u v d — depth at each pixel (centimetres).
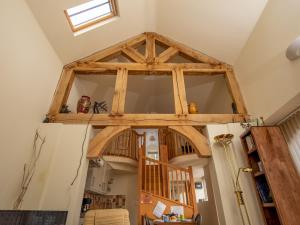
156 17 449
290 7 255
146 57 438
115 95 370
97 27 387
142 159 596
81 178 287
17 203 257
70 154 301
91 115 345
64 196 268
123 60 496
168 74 423
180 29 438
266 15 306
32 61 294
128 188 709
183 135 330
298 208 212
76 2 315
